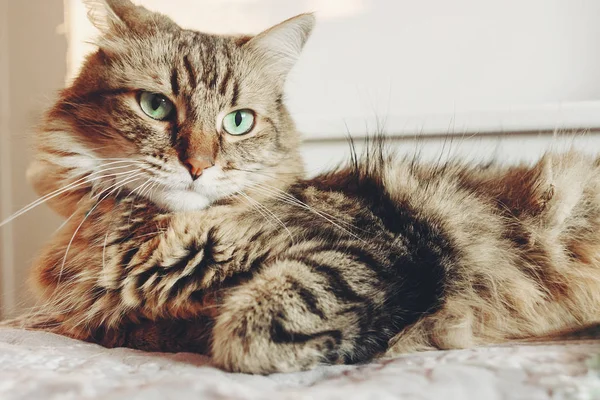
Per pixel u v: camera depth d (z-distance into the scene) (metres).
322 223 0.37
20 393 0.26
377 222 0.38
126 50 0.39
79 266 0.38
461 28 0.55
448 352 0.33
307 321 0.31
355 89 0.57
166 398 0.26
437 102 0.56
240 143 0.39
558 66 0.54
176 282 0.35
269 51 0.42
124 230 0.37
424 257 0.37
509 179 0.42
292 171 0.42
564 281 0.39
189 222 0.36
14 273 0.58
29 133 0.43
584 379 0.28
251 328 0.31
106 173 0.38
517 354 0.31
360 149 0.54
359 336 0.32
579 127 0.51
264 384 0.29
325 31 0.57
